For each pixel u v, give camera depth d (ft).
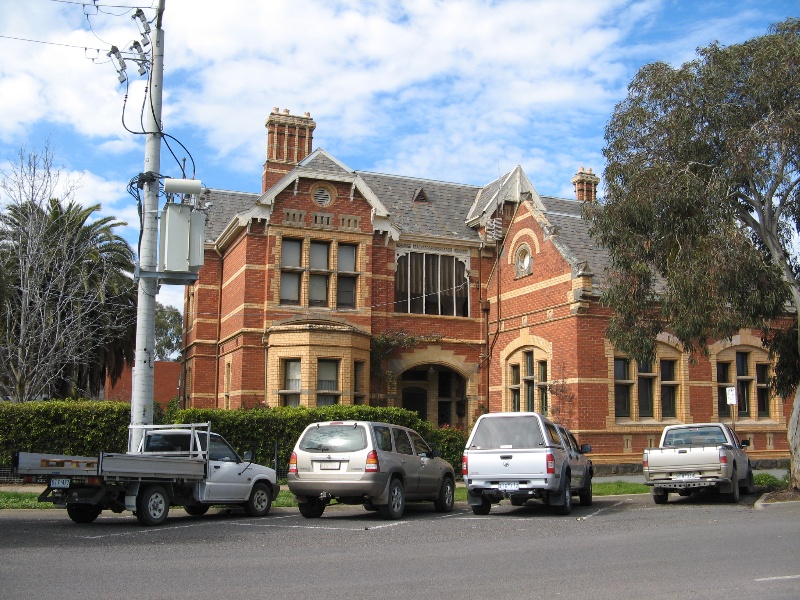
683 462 60.85
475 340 99.50
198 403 98.32
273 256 88.89
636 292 64.23
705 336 61.98
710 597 25.43
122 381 184.65
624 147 62.75
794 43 58.18
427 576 29.32
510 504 63.93
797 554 33.94
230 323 94.27
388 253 96.07
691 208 59.41
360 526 46.88
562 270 86.12
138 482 45.96
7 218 96.22
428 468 56.03
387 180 108.47
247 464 53.06
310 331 84.94
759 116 59.77
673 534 41.29
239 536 41.47
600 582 28.07
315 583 27.91
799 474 62.44
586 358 82.94
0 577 28.89
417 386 100.32
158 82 54.90
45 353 96.12
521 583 27.91
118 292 108.37
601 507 59.72
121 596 25.59
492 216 101.76
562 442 56.39
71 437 69.41
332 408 74.84
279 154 102.27
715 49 61.00
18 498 57.47
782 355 66.80
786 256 64.34
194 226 51.44
